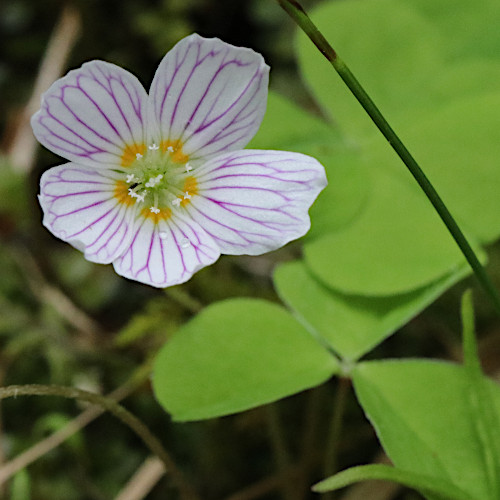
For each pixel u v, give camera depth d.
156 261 0.24
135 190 0.24
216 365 0.24
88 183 0.24
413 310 0.24
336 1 0.27
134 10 0.28
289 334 0.24
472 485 0.23
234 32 0.28
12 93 0.28
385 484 0.25
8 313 0.27
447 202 0.25
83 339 0.27
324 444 0.26
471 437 0.24
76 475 0.26
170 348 0.24
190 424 0.26
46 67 0.28
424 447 0.24
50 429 0.26
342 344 0.24
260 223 0.23
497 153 0.25
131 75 0.23
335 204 0.25
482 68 0.26
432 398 0.24
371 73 0.26
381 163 0.25
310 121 0.26
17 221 0.27
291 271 0.25
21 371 0.26
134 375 0.26
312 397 0.26
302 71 0.26
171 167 0.24
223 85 0.23
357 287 0.25
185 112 0.24
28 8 0.28
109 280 0.27
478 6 0.26
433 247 0.25
